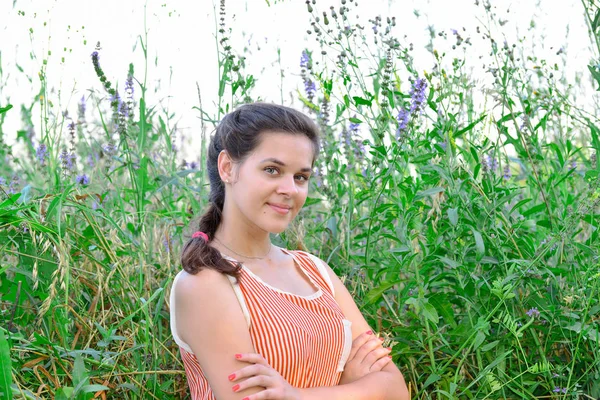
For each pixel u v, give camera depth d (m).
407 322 2.89
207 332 1.88
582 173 3.05
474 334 2.57
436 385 2.68
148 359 2.56
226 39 3.13
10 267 2.41
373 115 2.89
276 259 2.13
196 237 2.00
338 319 2.09
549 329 2.59
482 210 2.74
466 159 2.91
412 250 2.56
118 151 3.48
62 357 2.32
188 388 2.57
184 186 3.07
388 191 2.85
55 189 2.98
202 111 3.01
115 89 3.13
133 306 2.63
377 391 2.02
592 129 2.94
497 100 3.02
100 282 2.46
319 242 3.15
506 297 2.40
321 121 3.22
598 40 3.02
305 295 2.09
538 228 3.12
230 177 2.03
